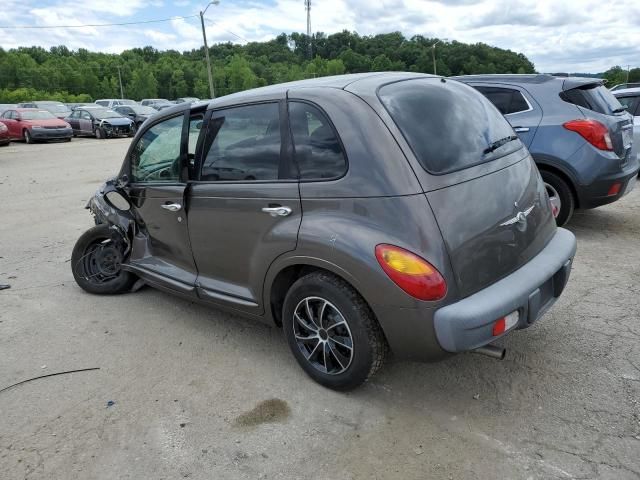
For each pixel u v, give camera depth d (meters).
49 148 20.48
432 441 2.75
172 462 2.71
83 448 2.85
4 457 2.80
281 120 3.21
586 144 5.40
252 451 2.76
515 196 3.06
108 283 4.92
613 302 4.17
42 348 3.99
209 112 3.67
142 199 4.26
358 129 2.86
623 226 6.15
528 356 3.47
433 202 2.67
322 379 3.22
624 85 14.74
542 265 3.03
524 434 2.76
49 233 7.43
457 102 3.31
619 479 2.42
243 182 3.37
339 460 2.66
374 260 2.70
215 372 3.53
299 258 3.03
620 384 3.11
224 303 3.68
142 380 3.48
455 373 3.34
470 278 2.71
